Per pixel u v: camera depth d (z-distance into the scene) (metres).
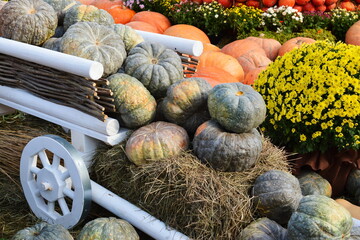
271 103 3.62
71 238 2.72
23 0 3.66
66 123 3.27
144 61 3.31
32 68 3.40
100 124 3.04
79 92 3.08
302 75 3.52
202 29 7.33
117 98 3.06
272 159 3.03
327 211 2.35
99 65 2.86
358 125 3.40
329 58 3.54
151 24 7.21
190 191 2.67
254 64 5.80
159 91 3.29
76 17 3.77
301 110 3.46
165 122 3.09
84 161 3.22
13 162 3.67
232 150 2.72
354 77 3.41
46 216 3.22
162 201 2.82
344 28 7.25
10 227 3.23
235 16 6.90
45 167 3.08
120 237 2.69
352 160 3.59
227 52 6.06
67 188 3.04
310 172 3.72
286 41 6.45
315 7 7.67
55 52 3.07
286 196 2.64
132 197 3.01
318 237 2.32
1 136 3.74
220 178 2.75
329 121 3.40
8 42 3.39
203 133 2.82
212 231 2.68
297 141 3.59
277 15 7.16
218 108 2.78
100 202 3.07
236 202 2.65
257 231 2.53
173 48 3.76
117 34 3.41
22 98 3.56
